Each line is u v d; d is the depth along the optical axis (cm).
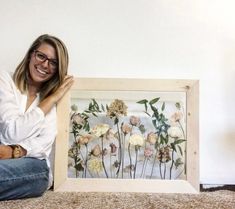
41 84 144
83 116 151
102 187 144
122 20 161
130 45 160
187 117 150
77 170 147
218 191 149
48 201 117
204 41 161
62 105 148
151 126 151
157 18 162
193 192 143
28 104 139
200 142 158
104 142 150
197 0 161
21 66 140
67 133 147
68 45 160
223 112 159
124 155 150
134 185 145
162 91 153
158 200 122
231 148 158
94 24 161
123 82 152
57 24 160
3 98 127
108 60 160
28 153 125
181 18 161
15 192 115
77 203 115
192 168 146
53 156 148
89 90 152
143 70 160
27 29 159
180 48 161
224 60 161
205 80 160
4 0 160
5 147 119
